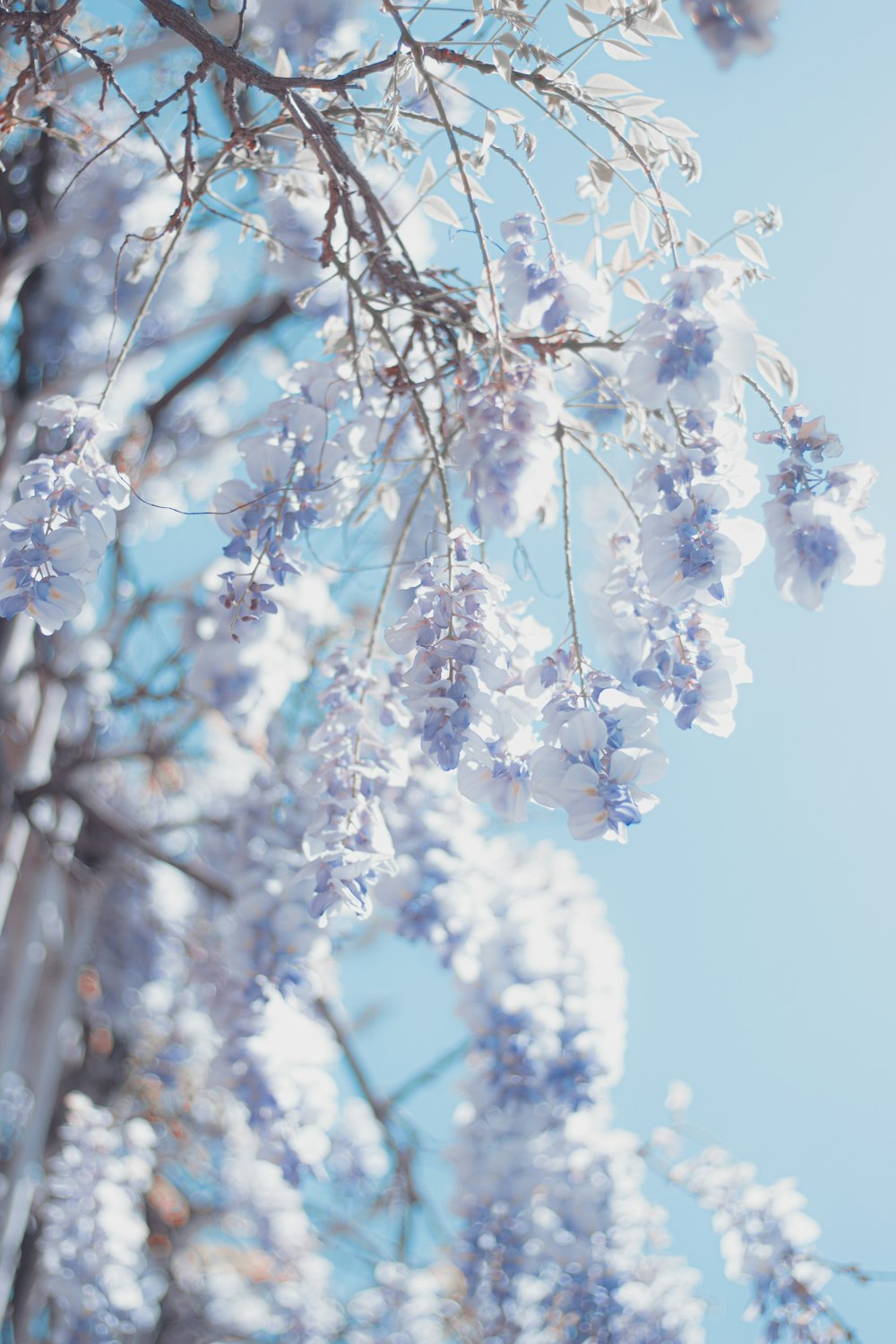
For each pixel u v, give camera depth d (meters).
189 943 3.90
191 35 1.65
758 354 1.62
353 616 2.83
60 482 1.54
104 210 3.14
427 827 2.20
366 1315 3.53
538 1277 2.81
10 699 3.50
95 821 3.80
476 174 1.66
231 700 2.38
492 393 1.55
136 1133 3.38
